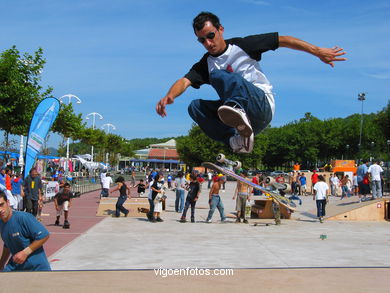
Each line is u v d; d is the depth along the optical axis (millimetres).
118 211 14648
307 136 69375
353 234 11711
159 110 2719
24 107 16188
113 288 1864
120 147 68062
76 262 7332
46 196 18859
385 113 48344
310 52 2631
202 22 2639
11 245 3768
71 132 30641
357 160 57094
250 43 2652
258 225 13281
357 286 1929
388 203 15422
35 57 16562
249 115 2568
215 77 2590
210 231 11648
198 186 13641
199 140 53594
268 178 12961
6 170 12008
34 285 1886
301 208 19875
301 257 8156
